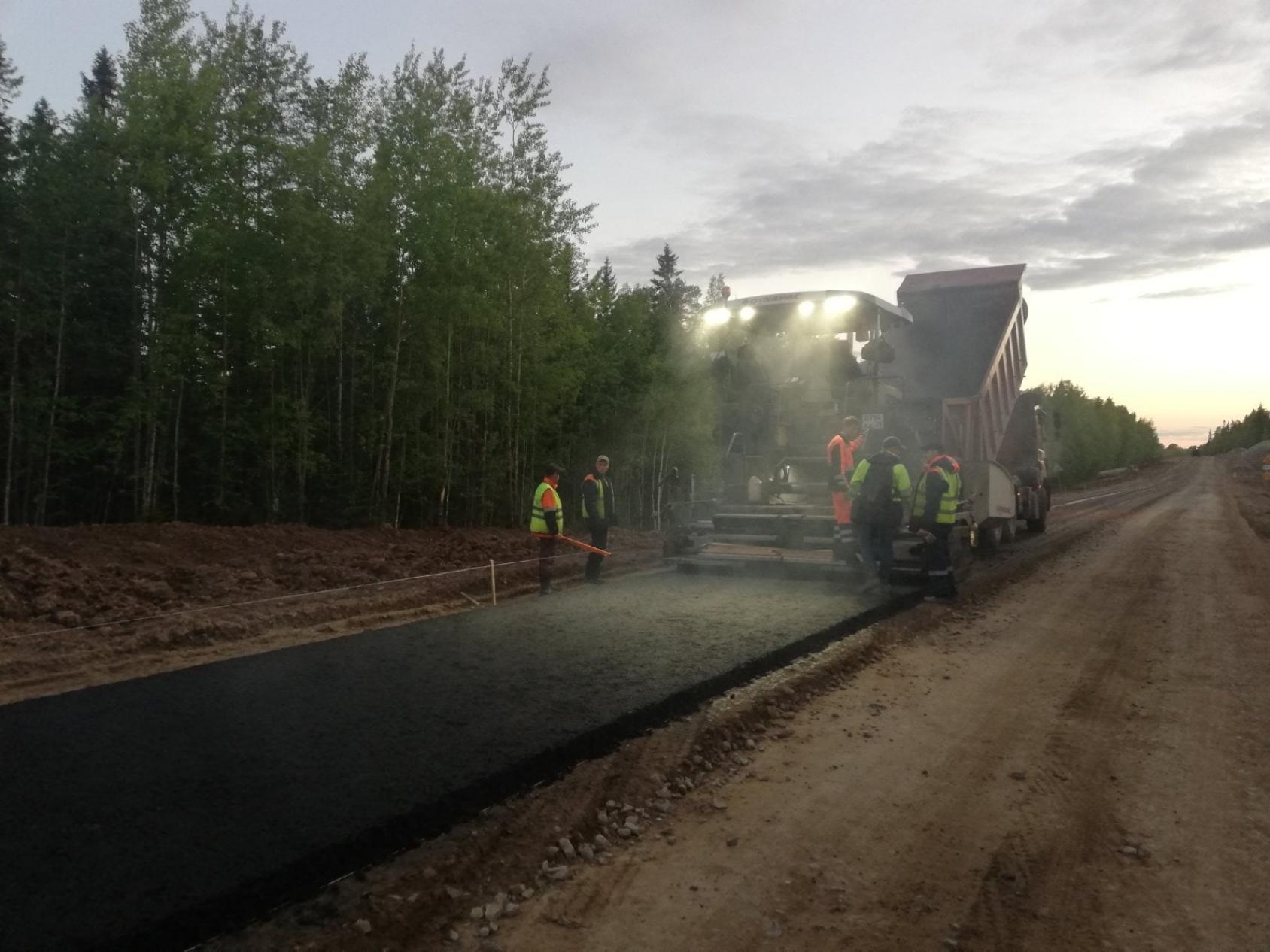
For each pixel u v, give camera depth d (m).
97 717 5.14
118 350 12.00
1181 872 3.79
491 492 15.17
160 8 11.88
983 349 14.14
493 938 3.21
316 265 12.11
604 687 5.74
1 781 4.18
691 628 7.57
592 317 17.20
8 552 8.91
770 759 5.06
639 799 4.39
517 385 14.83
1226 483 50.34
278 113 12.99
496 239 14.12
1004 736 5.46
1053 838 4.10
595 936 3.23
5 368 11.47
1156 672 7.00
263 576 9.72
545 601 8.95
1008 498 14.29
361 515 13.52
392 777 4.23
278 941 3.11
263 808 3.89
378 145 13.27
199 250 11.29
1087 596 10.41
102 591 8.43
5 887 3.22
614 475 17.92
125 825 3.72
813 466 11.60
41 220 11.31
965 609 9.48
